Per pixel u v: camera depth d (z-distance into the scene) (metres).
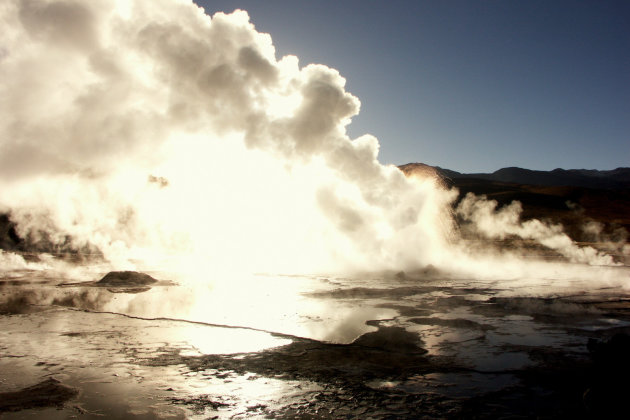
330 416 5.77
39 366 7.82
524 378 7.12
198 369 7.67
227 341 9.53
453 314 12.44
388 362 8.00
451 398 6.34
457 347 8.95
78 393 6.54
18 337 9.91
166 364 7.95
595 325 10.95
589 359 8.05
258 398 6.38
